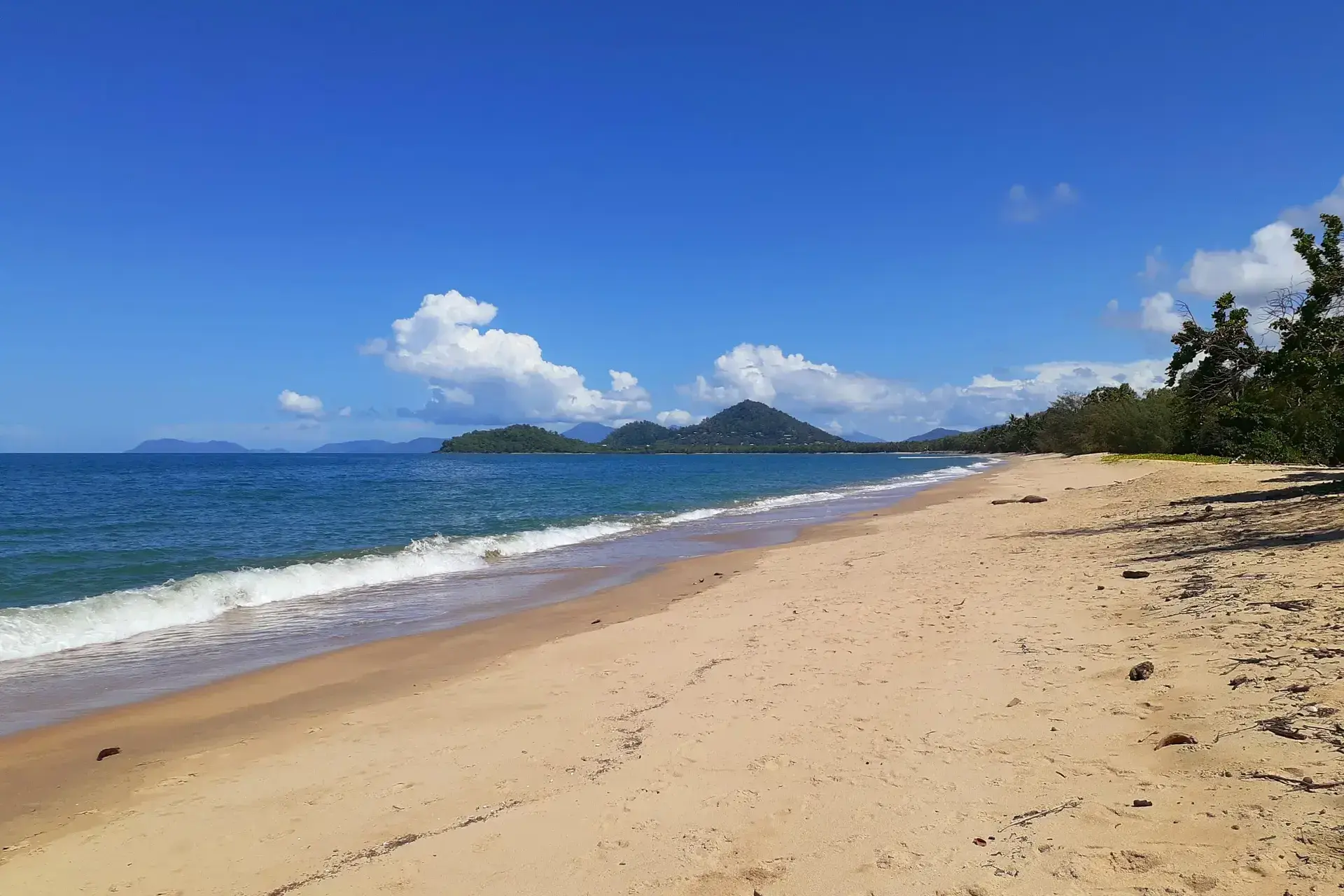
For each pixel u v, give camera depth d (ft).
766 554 56.90
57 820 16.57
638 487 167.94
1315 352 52.03
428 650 31.60
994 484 138.21
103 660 30.55
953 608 30.14
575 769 17.37
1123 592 28.63
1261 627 20.30
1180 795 12.38
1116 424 235.81
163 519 88.89
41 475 223.30
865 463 419.74
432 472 275.18
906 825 13.00
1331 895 9.07
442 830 14.79
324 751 19.94
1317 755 12.54
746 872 12.15
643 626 33.22
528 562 57.36
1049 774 14.12
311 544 66.33
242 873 13.67
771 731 18.43
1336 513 38.65
